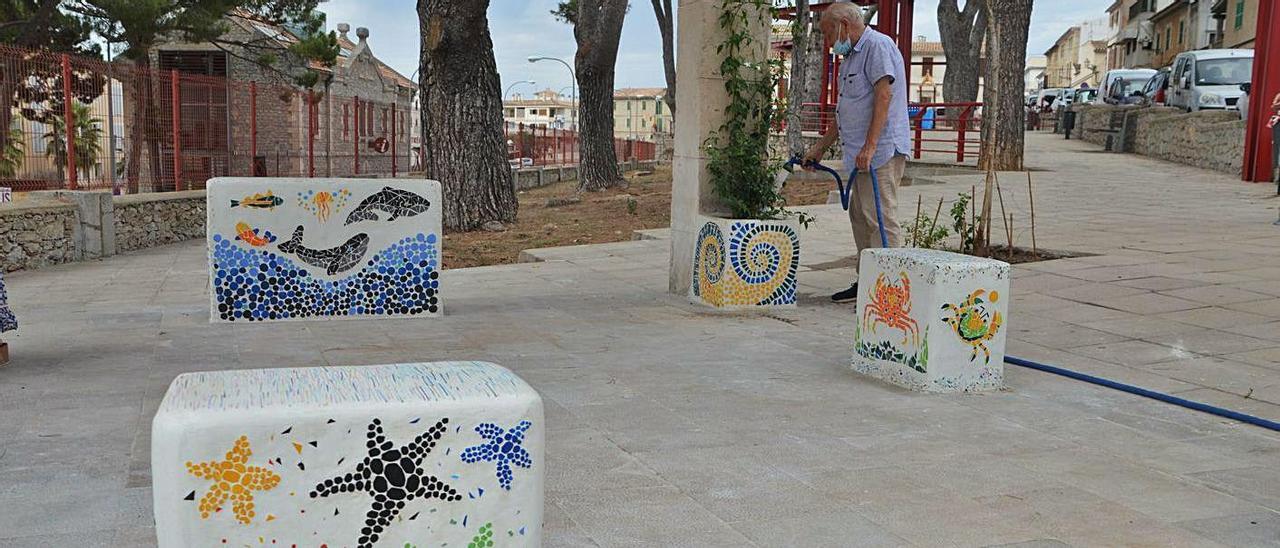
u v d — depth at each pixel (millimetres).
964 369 4711
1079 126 32500
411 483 2039
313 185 6742
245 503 1938
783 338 6102
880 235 7000
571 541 2877
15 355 5484
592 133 22516
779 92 8586
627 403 4453
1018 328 6070
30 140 14398
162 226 17266
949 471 3551
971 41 39594
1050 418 4273
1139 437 3996
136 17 20625
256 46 27141
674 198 8039
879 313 4984
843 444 3871
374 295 6906
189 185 18344
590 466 3562
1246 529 3012
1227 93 23141
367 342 5957
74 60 14898
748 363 5344
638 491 3309
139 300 9891
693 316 6949
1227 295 6711
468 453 2070
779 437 3957
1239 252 8469
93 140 15492
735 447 3812
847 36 6910
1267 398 4512
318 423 1962
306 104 22406
